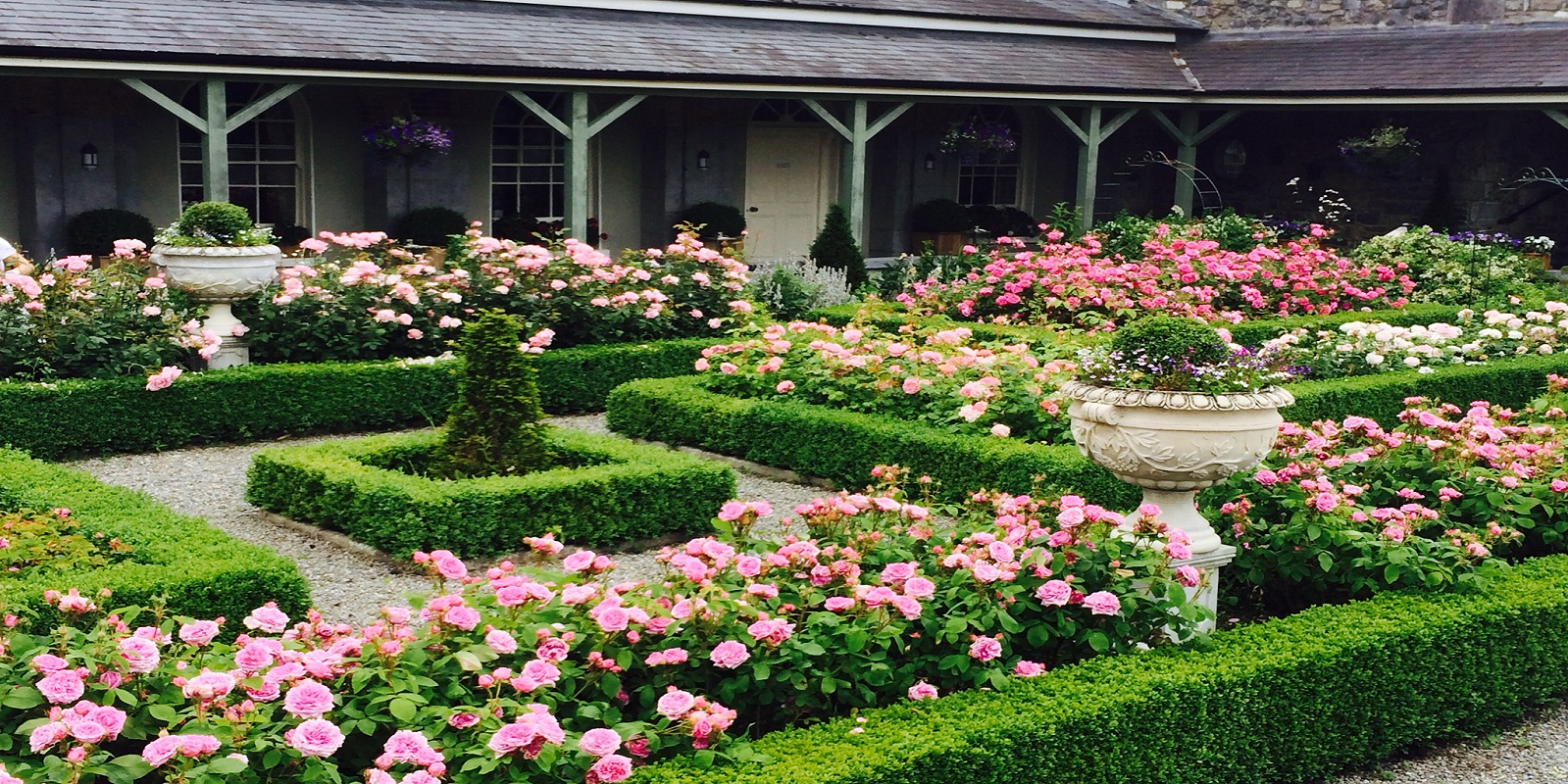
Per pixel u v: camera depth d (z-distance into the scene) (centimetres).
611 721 382
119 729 325
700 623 411
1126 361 502
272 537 683
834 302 1377
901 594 433
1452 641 489
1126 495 689
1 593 411
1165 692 424
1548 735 509
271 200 1481
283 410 906
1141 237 1466
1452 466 614
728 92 1480
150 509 583
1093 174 1784
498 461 704
